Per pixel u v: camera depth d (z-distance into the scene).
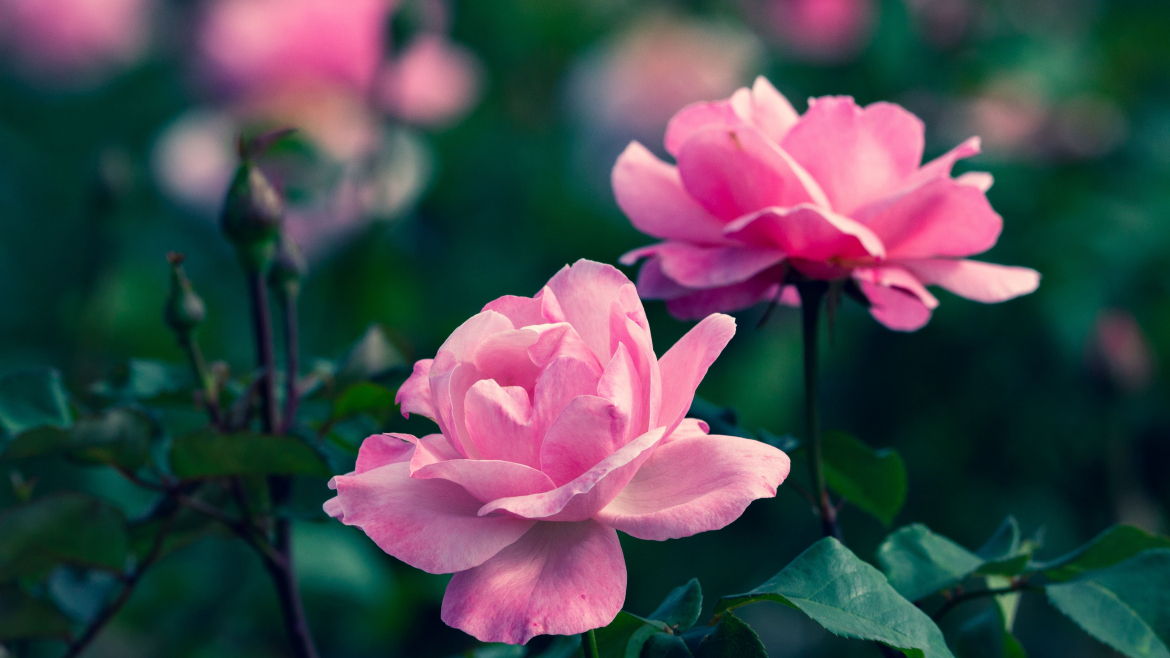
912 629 0.78
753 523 1.28
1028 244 1.20
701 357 0.77
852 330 1.27
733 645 0.78
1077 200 1.23
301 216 1.23
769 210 0.82
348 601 1.15
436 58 1.32
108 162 1.08
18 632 0.84
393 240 1.31
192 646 1.11
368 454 0.78
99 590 0.88
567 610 0.76
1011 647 0.85
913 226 0.83
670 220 0.85
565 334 0.77
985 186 0.86
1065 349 1.14
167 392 0.88
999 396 1.20
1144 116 1.34
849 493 0.88
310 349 1.28
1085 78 1.35
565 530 0.77
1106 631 0.81
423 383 0.78
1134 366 1.09
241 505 0.85
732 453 0.77
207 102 1.35
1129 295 1.20
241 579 1.14
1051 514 1.18
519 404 0.77
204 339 1.39
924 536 0.85
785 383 1.28
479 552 0.76
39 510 0.82
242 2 1.30
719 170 0.83
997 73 1.32
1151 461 1.20
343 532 1.07
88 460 0.84
